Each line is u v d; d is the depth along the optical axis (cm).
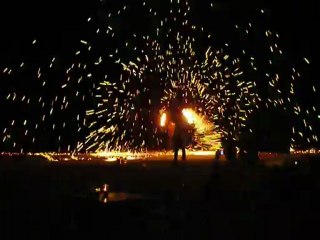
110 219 1070
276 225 1045
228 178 1520
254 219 1088
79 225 1036
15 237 970
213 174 1455
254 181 1420
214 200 1256
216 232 997
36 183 1516
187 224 1051
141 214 1103
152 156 2391
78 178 1611
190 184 1480
